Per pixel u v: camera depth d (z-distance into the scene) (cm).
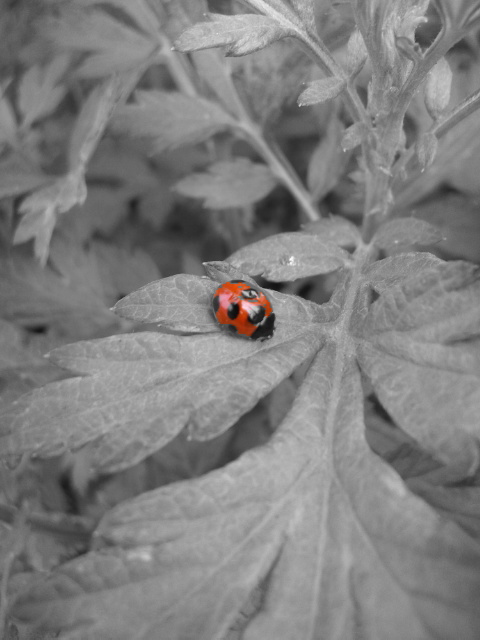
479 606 9
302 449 9
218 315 10
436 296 10
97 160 18
